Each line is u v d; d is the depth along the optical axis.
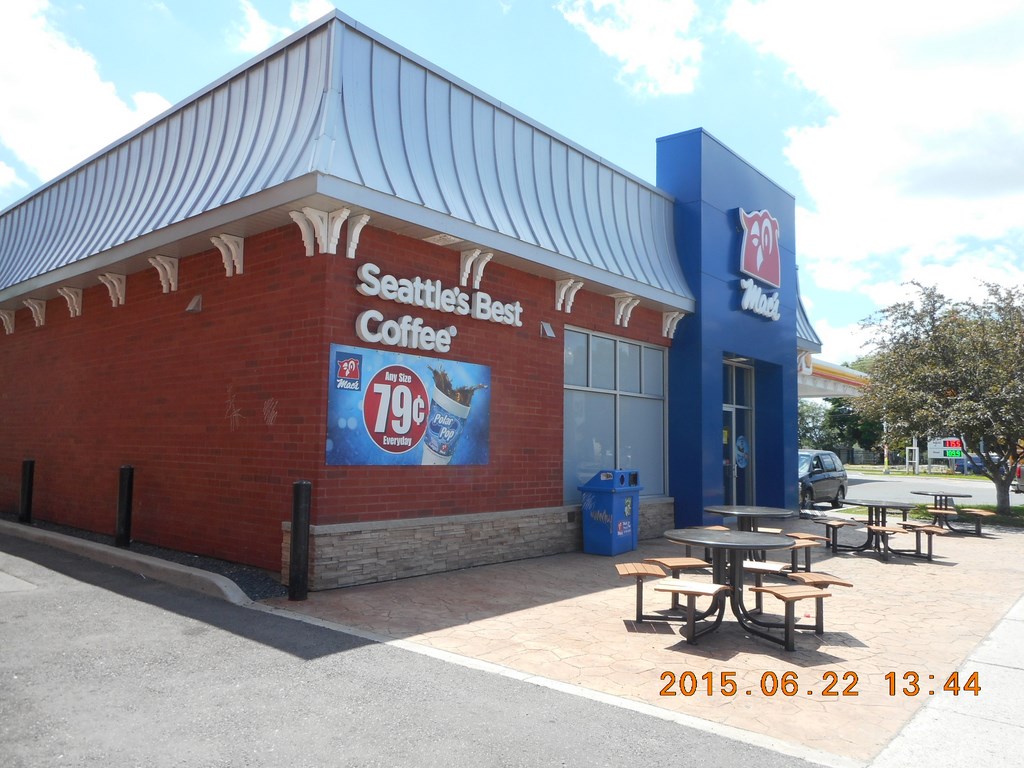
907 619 7.21
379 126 8.41
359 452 8.17
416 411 8.84
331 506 7.87
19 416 13.66
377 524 8.25
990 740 4.24
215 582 7.33
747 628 6.39
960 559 11.25
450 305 9.20
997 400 16.64
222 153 9.20
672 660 5.68
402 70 8.92
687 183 14.07
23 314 13.85
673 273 13.39
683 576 9.26
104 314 11.62
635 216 12.97
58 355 12.70
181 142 10.17
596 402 12.09
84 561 8.91
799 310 18.98
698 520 13.13
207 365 9.46
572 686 5.01
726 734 4.26
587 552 10.94
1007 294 17.91
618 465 12.41
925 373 17.61
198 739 4.00
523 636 6.24
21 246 13.64
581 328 11.76
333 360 7.96
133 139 11.27
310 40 8.50
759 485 16.59
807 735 4.28
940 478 42.03
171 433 9.96
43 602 6.88
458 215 8.76
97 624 6.19
